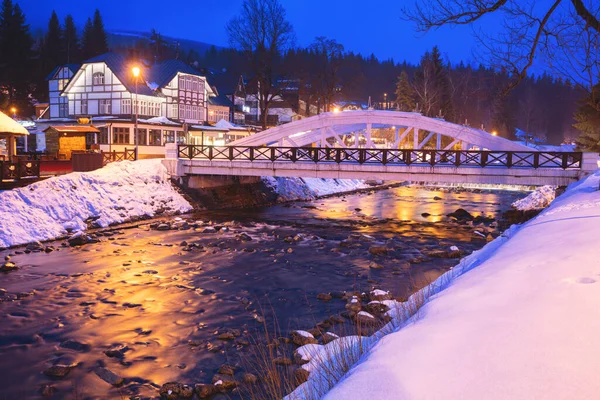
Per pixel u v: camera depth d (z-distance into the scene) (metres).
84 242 20.19
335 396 3.80
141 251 18.91
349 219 29.47
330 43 65.56
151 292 13.52
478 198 44.56
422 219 29.77
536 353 3.80
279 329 10.55
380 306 11.38
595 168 24.80
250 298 12.99
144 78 55.41
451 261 17.72
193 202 31.70
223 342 9.86
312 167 29.64
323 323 10.66
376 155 28.80
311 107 102.25
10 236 19.59
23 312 11.78
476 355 3.97
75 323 11.05
